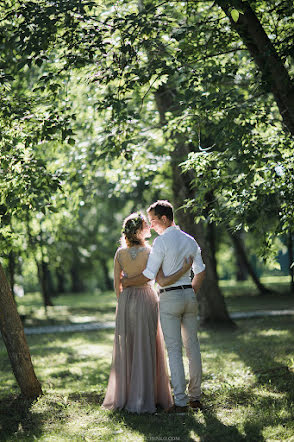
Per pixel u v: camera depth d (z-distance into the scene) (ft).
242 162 20.67
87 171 37.06
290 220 20.99
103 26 21.97
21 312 71.31
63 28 21.35
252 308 63.98
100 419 17.08
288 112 22.03
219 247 93.15
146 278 17.81
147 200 60.85
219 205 23.31
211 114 22.99
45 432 16.19
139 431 15.66
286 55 21.45
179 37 22.48
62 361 32.60
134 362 18.02
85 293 131.64
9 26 24.30
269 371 23.43
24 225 35.88
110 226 105.29
